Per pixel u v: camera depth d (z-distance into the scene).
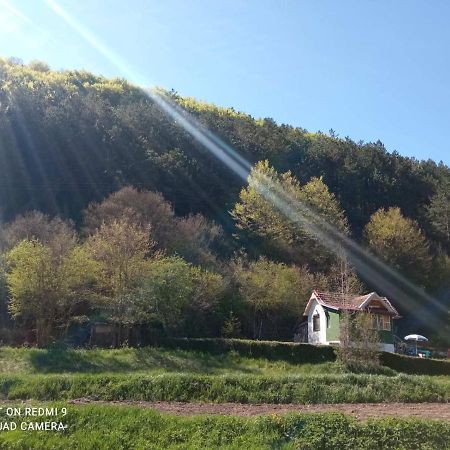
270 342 31.61
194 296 38.47
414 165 87.81
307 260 54.03
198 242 48.56
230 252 52.56
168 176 61.19
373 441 11.34
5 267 35.25
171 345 31.72
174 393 17.30
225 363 28.92
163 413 13.10
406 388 20.52
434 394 20.52
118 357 27.00
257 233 55.50
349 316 30.39
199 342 31.41
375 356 28.47
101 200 55.00
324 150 83.25
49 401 15.35
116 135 63.28
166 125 71.44
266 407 16.11
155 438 11.43
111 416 12.26
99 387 17.19
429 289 59.59
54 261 31.94
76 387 17.03
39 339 30.41
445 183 80.12
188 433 11.62
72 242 38.19
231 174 69.69
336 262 51.50
